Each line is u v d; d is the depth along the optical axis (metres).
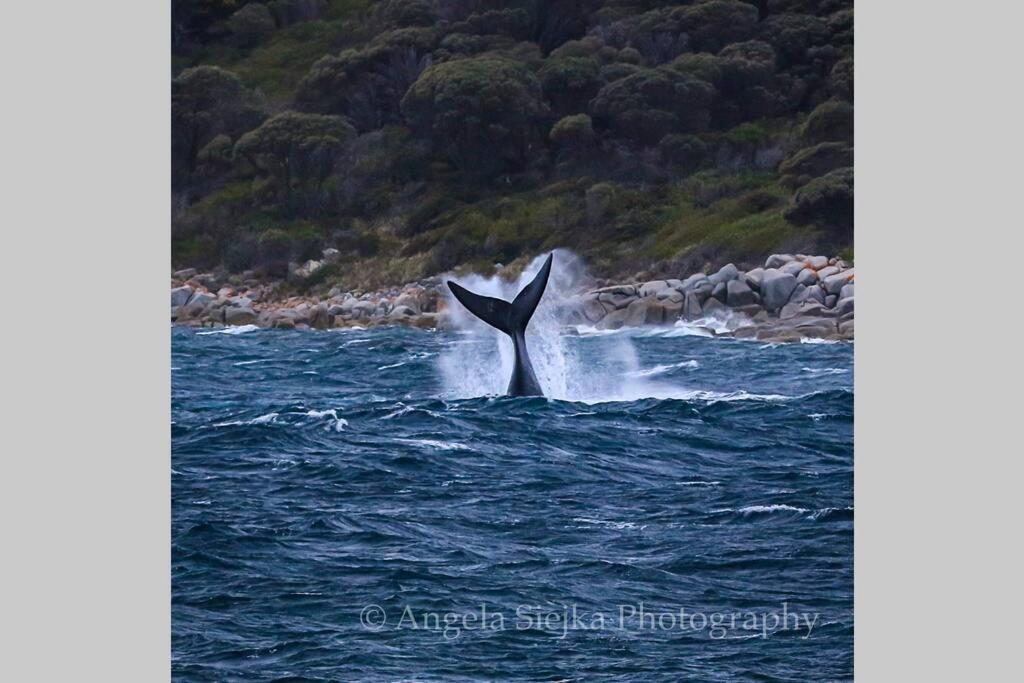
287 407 82.56
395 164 198.25
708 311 152.12
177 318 167.88
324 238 187.75
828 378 99.31
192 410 82.69
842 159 186.38
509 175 198.00
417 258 183.38
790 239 171.25
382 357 117.94
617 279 175.25
